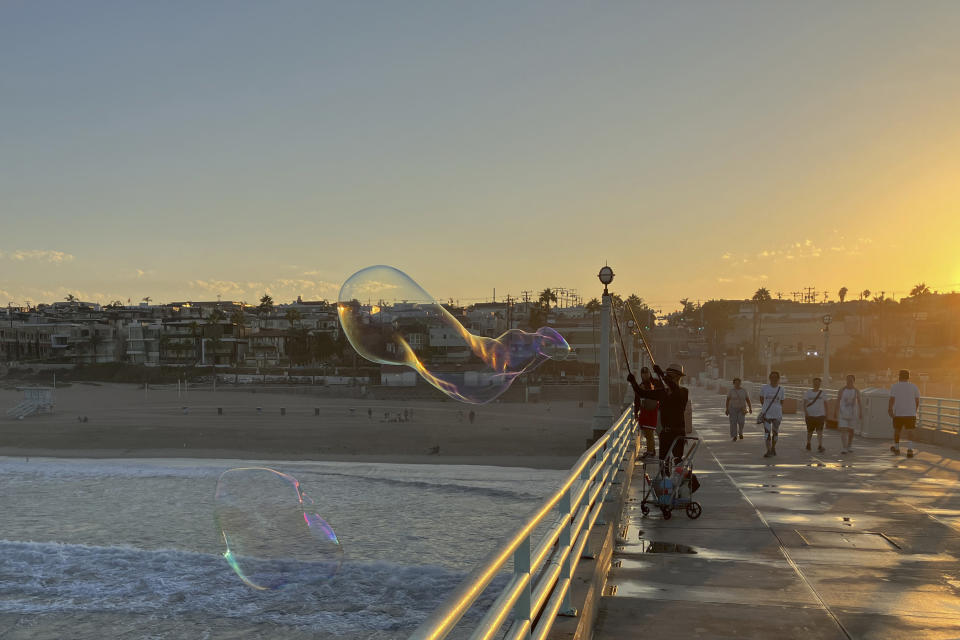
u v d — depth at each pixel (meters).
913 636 4.93
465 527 17.42
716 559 7.01
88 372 157.50
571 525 5.09
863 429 18.89
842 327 158.88
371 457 54.59
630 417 14.02
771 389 15.11
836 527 8.43
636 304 106.31
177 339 164.25
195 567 13.81
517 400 111.75
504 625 9.36
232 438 73.19
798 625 5.15
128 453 59.91
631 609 5.50
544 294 160.62
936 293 175.00
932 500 10.16
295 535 10.14
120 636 10.21
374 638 9.59
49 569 13.77
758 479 12.09
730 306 161.25
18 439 72.19
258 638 9.77
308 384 140.38
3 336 162.25
